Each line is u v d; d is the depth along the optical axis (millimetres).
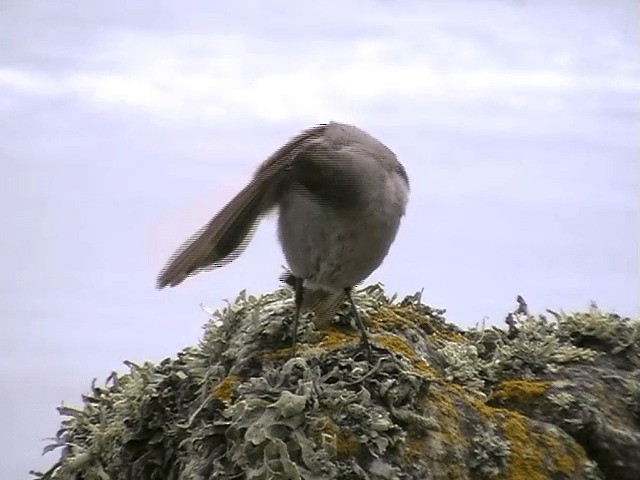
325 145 6234
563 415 6492
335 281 6461
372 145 6441
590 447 6418
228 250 5996
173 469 6637
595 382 6766
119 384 7504
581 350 7043
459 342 7188
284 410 5785
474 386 6617
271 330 6723
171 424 6793
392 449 5902
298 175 6238
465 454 6043
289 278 6859
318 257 6332
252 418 5852
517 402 6590
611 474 6367
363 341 6465
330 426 5887
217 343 6992
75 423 7324
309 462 5699
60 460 7180
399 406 6094
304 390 5906
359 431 5902
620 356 7078
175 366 7109
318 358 6340
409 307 7430
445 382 6543
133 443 6855
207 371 6809
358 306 7035
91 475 6902
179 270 5777
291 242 6383
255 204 6125
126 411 6980
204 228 5809
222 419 6070
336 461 5781
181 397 6879
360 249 6320
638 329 7180
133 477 6746
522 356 6930
